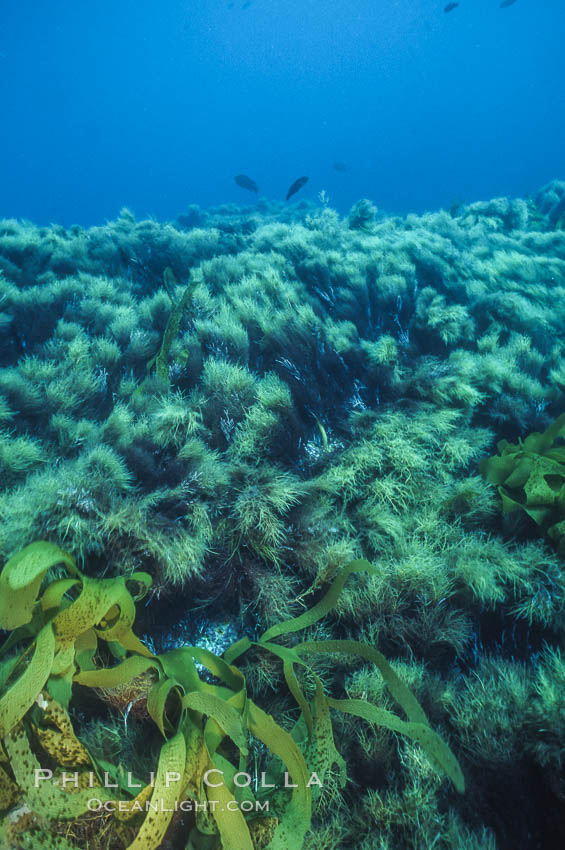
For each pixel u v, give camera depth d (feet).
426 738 2.89
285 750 2.83
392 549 4.37
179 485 4.42
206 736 2.99
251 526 4.17
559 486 4.67
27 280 8.59
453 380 5.74
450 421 5.59
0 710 2.57
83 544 3.68
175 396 5.37
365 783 3.32
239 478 4.50
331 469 4.79
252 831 2.81
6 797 2.74
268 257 9.00
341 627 4.12
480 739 3.33
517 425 5.85
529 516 4.57
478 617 4.20
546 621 3.96
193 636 4.02
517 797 3.22
